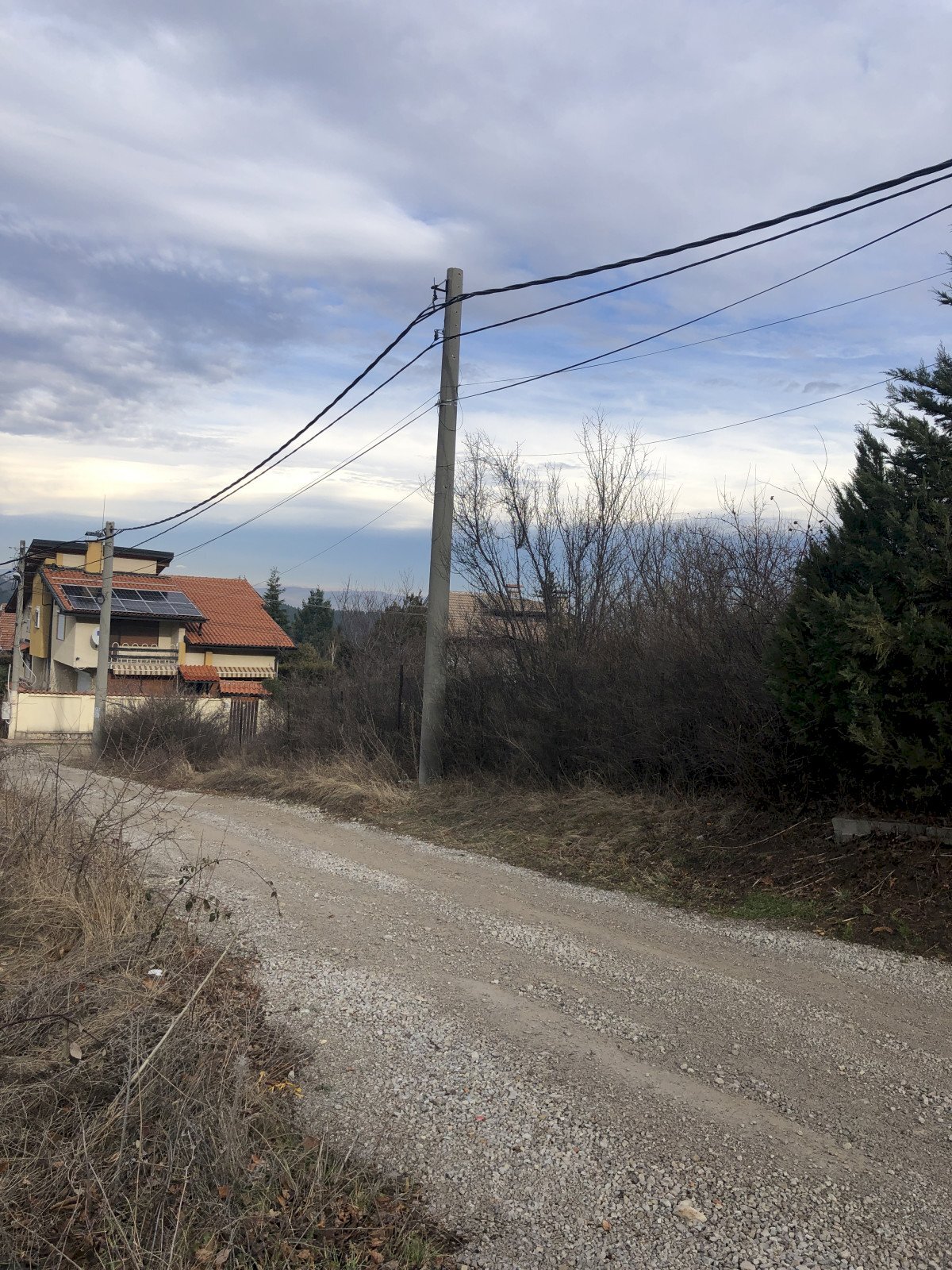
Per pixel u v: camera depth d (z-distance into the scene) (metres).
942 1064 4.31
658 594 12.54
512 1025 4.85
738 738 9.23
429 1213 3.22
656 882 8.03
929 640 6.72
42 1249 2.86
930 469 7.29
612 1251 3.00
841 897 6.84
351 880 8.36
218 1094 3.55
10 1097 3.48
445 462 13.34
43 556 41.97
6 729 36.12
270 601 69.06
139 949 5.48
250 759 19.30
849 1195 3.27
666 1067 4.33
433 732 13.39
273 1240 2.97
